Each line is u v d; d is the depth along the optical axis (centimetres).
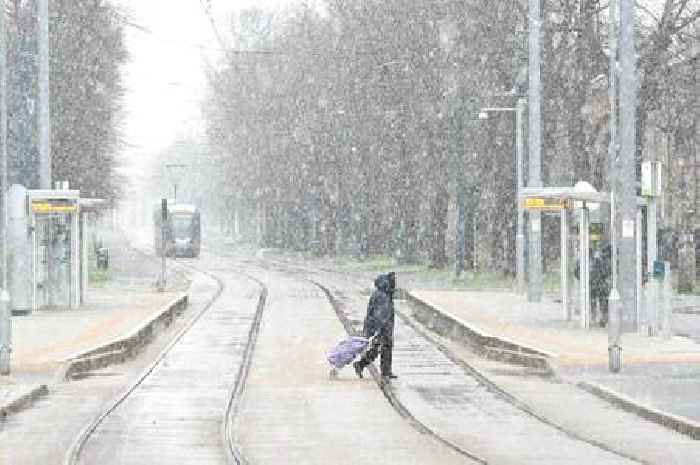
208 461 3641
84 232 10612
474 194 16425
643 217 9206
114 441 4088
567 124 14075
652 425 4397
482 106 15038
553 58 13900
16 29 14725
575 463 3547
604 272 8081
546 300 11119
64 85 15788
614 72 7938
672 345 6962
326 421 4625
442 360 7044
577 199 7925
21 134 14150
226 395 5409
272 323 9856
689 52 12900
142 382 5919
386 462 3612
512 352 6806
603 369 6006
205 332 8938
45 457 3728
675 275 14800
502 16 14400
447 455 3753
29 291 9469
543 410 4816
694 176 15300
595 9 13012
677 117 13750
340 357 6128
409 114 17462
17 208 9438
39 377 5816
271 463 3606
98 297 11881
